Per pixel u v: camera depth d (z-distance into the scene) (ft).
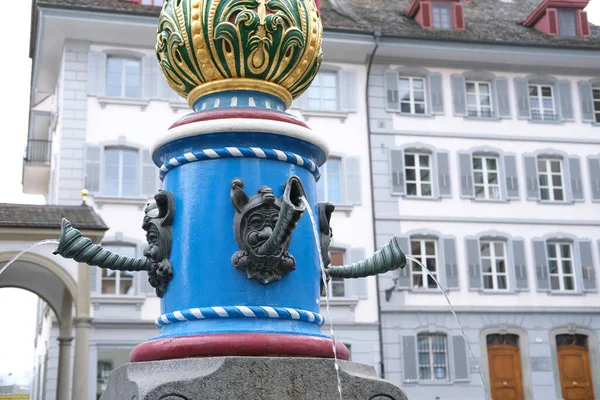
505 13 106.63
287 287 12.37
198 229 12.50
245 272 12.21
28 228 57.72
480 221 93.76
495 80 98.43
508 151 96.84
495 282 93.15
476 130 96.53
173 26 13.64
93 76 85.25
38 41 87.61
